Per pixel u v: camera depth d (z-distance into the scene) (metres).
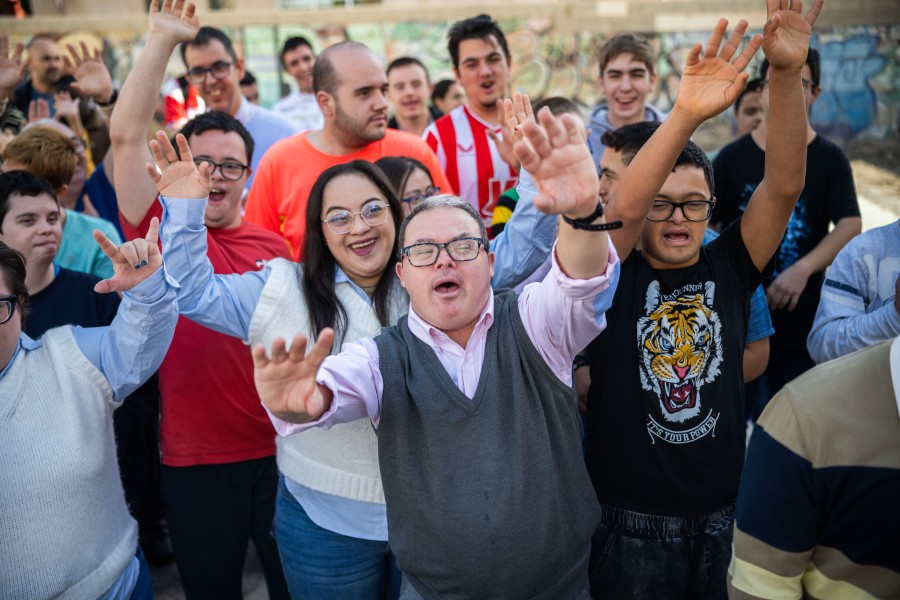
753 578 1.51
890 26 12.88
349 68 3.43
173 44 2.50
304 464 2.19
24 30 13.47
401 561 1.85
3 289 1.89
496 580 1.76
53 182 3.33
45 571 1.89
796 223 3.53
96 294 2.85
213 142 2.76
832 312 2.40
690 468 2.16
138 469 3.14
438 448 1.77
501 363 1.83
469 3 14.03
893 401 1.35
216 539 2.65
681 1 13.47
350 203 2.18
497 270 2.38
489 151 4.25
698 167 2.13
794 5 1.95
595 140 4.23
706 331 2.19
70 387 1.96
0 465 1.85
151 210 2.52
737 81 1.79
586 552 1.94
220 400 2.59
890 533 1.37
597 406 2.23
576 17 13.82
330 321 2.16
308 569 2.23
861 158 12.50
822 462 1.40
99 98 4.06
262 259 2.88
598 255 1.63
